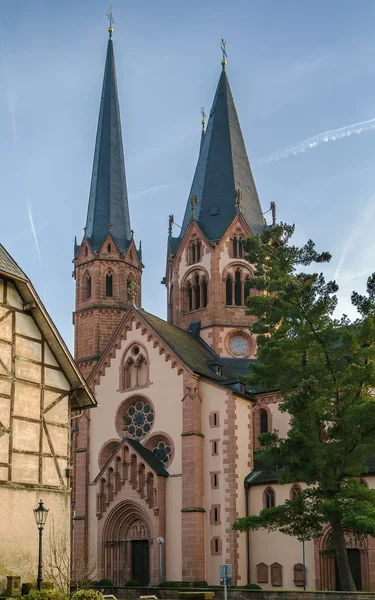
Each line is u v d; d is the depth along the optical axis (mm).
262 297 50250
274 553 60812
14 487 36125
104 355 71438
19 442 36875
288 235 51750
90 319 78188
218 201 82625
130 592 52250
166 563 61750
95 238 81812
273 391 68875
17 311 38312
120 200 85312
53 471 38094
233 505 61406
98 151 87812
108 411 69688
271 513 47156
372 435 44688
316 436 45594
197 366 68000
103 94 91438
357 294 47781
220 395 64562
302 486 61000
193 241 80812
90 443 69688
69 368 39781
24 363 38062
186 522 61500
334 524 45000
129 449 65125
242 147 87500
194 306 79125
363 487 45281
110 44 94312
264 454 46625
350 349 47250
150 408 67500
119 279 79938
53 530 37312
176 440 64562
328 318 48562
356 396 46500
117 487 65125
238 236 80000
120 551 64500
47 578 36438
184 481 62750
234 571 59906
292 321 48812
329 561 57969
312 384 44219
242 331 77188
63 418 39406
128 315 70812
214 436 63938
